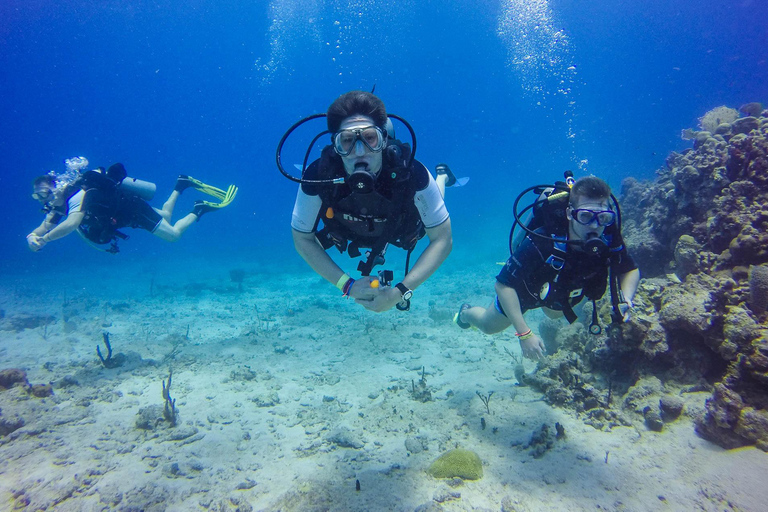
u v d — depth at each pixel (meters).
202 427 4.33
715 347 3.59
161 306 11.49
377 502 2.97
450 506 2.88
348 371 5.86
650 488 2.83
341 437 3.86
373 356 6.43
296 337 7.66
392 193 2.49
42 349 7.84
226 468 3.57
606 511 2.69
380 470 3.38
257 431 4.21
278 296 12.51
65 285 17.39
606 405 3.89
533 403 4.22
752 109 7.48
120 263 27.84
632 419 3.65
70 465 3.68
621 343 4.12
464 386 4.96
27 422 4.44
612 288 3.28
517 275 3.41
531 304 3.60
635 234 6.59
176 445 3.99
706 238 4.94
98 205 6.38
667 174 6.74
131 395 5.21
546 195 3.47
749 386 3.15
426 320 8.48
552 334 5.84
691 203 5.37
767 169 4.46
